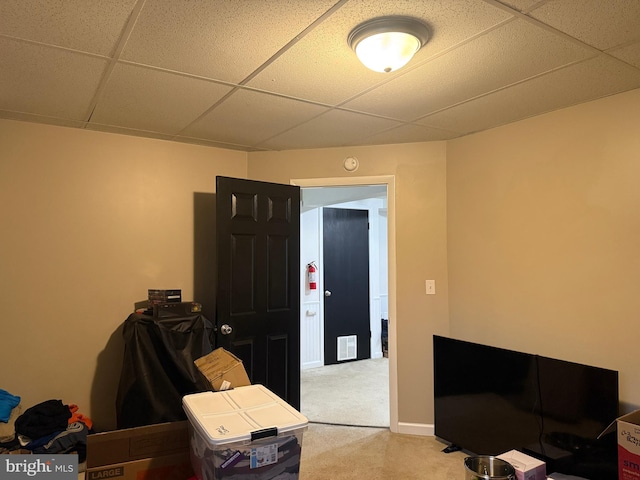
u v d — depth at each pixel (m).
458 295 3.27
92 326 3.02
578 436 2.31
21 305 2.81
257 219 3.34
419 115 2.75
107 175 3.11
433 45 1.82
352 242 6.12
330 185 3.56
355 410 4.00
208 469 1.59
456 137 3.28
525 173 2.83
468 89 2.31
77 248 3.00
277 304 3.42
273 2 1.49
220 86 2.27
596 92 2.35
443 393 3.15
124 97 2.42
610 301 2.38
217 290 3.12
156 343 2.72
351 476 2.72
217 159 3.56
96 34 1.72
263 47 1.84
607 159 2.40
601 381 2.23
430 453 3.04
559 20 1.63
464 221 3.24
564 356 2.59
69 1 1.48
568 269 2.58
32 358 2.83
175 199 3.37
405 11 1.56
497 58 1.95
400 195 3.44
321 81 2.21
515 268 2.88
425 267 3.39
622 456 1.91
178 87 2.28
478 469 2.21
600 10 1.55
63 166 2.96
